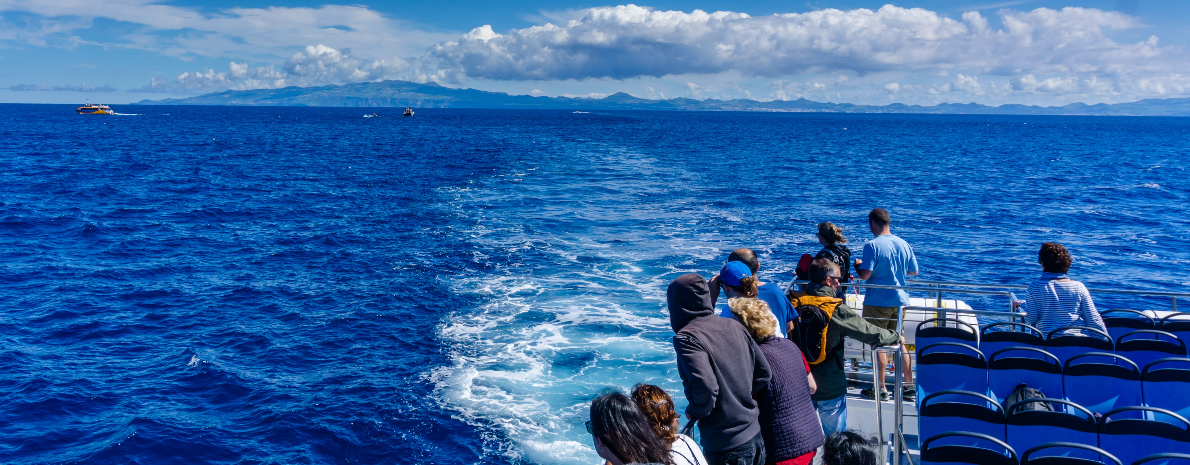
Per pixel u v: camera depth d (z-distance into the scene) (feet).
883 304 23.27
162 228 96.12
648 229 89.92
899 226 97.71
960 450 14.87
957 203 119.65
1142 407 15.47
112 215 105.09
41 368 49.65
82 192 127.65
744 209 107.86
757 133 403.75
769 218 100.07
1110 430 15.43
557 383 42.80
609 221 95.45
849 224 97.86
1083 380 17.94
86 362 50.88
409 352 50.16
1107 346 19.24
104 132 329.93
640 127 476.95
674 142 291.38
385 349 51.21
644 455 10.87
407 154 216.33
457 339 51.24
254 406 43.98
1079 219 104.78
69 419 42.83
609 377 43.19
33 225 96.37
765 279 67.26
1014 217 106.22
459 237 86.48
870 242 23.26
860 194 128.98
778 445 14.74
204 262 77.82
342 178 151.64
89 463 38.22
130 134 316.81
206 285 68.85
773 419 14.79
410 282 67.15
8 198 119.03
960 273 73.87
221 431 41.32
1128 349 20.15
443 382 44.21
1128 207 117.19
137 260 78.89
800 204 114.83
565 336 50.01
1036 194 132.46
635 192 125.39
